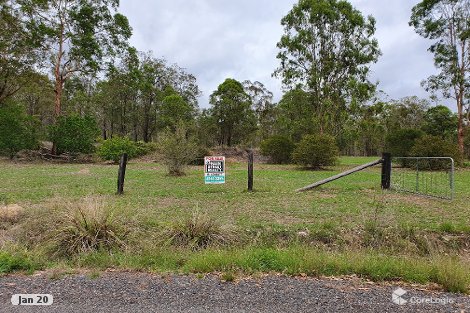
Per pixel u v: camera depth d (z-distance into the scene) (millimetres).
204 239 6059
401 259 5117
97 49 30797
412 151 22797
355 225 6941
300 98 38406
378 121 58312
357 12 31125
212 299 3654
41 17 29469
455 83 27203
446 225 6750
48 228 6137
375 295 3809
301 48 30984
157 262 4953
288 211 8430
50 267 4836
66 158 29359
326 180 12352
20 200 9344
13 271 4578
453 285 4051
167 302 3568
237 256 4918
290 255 5035
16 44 28625
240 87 51562
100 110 50938
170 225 6367
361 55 31281
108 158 27422
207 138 49031
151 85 47000
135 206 8672
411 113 58656
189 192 11359
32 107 49938
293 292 3867
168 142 16828
